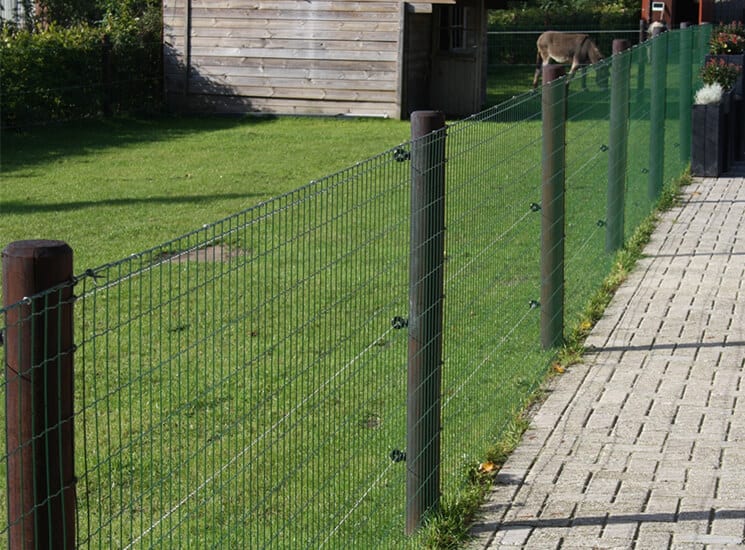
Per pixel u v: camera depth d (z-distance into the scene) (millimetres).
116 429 7867
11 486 3467
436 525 6523
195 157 23250
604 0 52594
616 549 6340
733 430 8234
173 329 10250
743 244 14477
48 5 36594
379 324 9797
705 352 10156
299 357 9156
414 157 6328
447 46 31922
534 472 7496
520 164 9242
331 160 22750
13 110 26719
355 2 29719
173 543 6055
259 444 7449
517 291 10477
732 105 20422
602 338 10625
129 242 14922
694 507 6875
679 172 19109
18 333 3396
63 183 19859
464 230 8102
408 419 6523
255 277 11773
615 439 8086
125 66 30281
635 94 15195
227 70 30906
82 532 6180
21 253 3389
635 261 13609
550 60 38500
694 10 40500
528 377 9250
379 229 9141
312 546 5984
